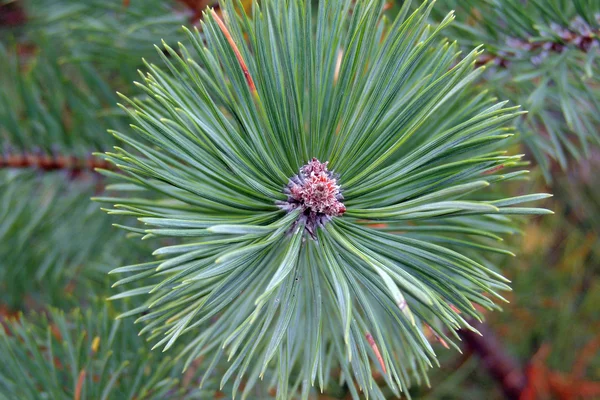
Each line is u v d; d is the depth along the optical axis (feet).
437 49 1.05
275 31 0.99
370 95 1.03
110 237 1.40
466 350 1.69
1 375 1.18
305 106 1.08
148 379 1.22
